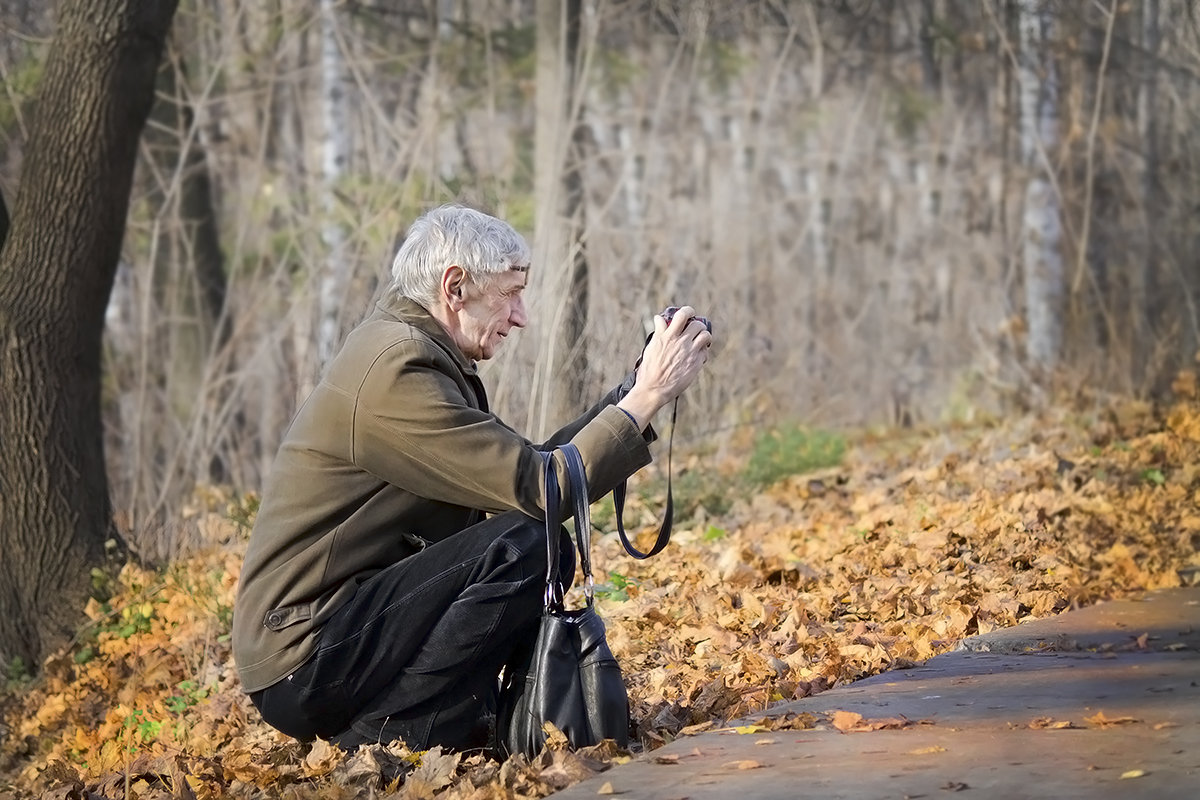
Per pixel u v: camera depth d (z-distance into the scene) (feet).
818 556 26.43
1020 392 49.32
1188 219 58.39
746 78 80.79
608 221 53.88
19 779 25.80
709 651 19.97
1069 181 57.62
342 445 14.80
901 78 81.82
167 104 65.31
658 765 12.95
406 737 15.19
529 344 37.70
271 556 15.02
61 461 33.76
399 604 14.76
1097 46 57.72
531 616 14.89
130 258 65.51
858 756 12.66
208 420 47.32
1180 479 30.76
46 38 58.90
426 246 15.35
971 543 25.07
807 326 59.62
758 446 39.63
